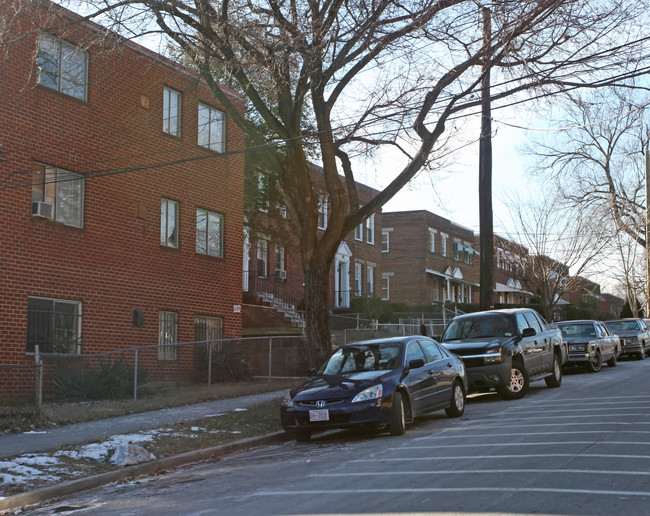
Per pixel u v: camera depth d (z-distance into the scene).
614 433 9.69
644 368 22.84
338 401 10.81
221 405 15.36
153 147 20.05
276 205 27.62
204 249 21.91
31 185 16.64
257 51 14.52
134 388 15.68
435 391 12.27
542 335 17.19
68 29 17.30
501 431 10.57
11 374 15.77
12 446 10.70
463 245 52.78
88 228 17.97
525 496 6.36
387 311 35.94
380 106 15.31
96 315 18.03
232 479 8.53
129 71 19.39
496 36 13.55
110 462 9.78
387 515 6.02
